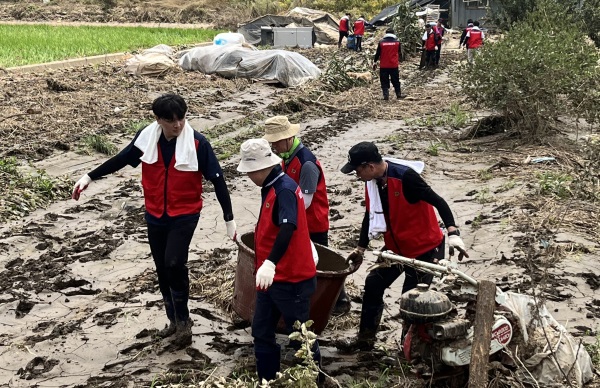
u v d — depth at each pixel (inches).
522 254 290.8
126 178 433.4
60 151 478.6
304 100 705.6
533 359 180.9
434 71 1035.9
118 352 223.9
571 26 584.1
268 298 188.7
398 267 209.5
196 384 198.5
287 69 837.2
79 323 243.4
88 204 380.5
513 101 500.7
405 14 1209.4
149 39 1267.2
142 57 830.5
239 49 868.0
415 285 207.2
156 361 217.3
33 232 335.3
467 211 361.4
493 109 530.3
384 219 202.7
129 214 366.3
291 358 213.0
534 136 502.9
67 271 287.9
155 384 202.5
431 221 206.2
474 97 525.7
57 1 2010.3
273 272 177.6
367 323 216.2
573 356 182.5
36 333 237.6
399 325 240.7
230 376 207.0
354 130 597.6
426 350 176.6
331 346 225.9
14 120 538.0
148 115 601.3
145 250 314.0
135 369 212.7
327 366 211.6
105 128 542.6
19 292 268.2
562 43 512.4
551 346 179.9
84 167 448.1
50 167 442.9
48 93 650.2
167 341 228.2
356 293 265.3
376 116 660.7
